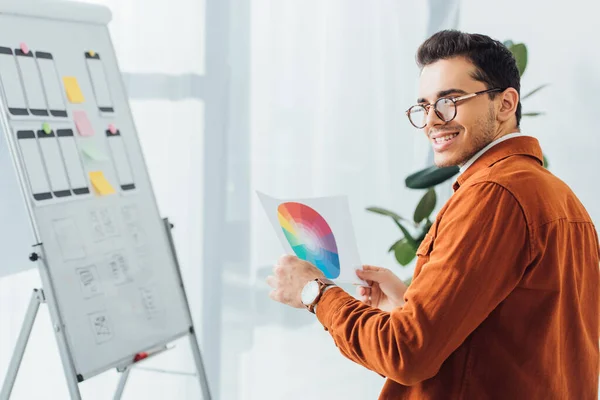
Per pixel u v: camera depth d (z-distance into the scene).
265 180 2.94
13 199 2.29
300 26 2.89
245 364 3.00
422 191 2.92
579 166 2.77
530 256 1.14
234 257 2.96
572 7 2.72
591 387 1.27
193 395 2.94
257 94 2.91
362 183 2.95
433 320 1.12
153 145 2.88
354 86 2.90
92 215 1.83
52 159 1.76
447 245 1.16
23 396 2.51
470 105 1.22
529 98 2.81
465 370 1.20
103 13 2.03
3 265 2.31
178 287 2.04
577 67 2.74
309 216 1.45
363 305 1.26
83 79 1.91
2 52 1.70
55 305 1.66
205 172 2.92
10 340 2.45
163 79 2.86
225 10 2.87
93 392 2.74
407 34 2.87
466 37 1.25
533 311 1.18
